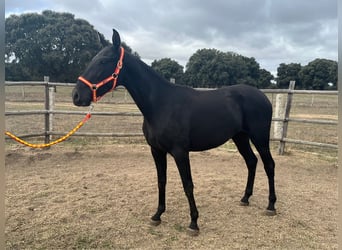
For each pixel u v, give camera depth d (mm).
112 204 3688
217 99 3170
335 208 3734
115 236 2941
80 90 2719
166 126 2828
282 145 6207
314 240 2943
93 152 6078
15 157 5566
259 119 3410
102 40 3084
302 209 3680
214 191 4203
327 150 6645
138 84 2879
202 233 3031
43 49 37750
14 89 26156
